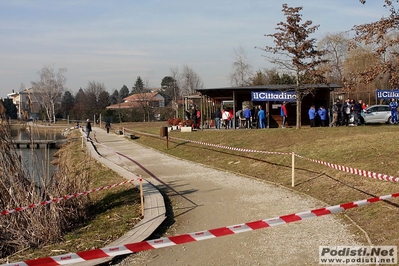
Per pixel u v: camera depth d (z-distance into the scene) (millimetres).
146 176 15172
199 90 29062
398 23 12742
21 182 8719
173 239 5211
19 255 7207
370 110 28047
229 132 25312
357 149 13297
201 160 19000
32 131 9852
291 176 12844
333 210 6234
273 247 6945
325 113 25297
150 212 9453
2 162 8812
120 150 25781
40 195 8703
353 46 14414
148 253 6980
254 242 7246
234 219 8820
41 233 7848
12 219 7984
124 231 8234
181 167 17266
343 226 7789
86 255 4797
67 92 96688
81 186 9859
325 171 12055
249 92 29422
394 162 10867
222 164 17109
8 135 9156
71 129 50219
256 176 13945
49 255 7094
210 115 34438
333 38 44500
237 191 11719
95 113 69188
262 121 27344
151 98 72625
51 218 8180
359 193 9641
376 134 16047
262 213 9180
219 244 7242
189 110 37562
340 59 45188
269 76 50562
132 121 67812
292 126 29375
